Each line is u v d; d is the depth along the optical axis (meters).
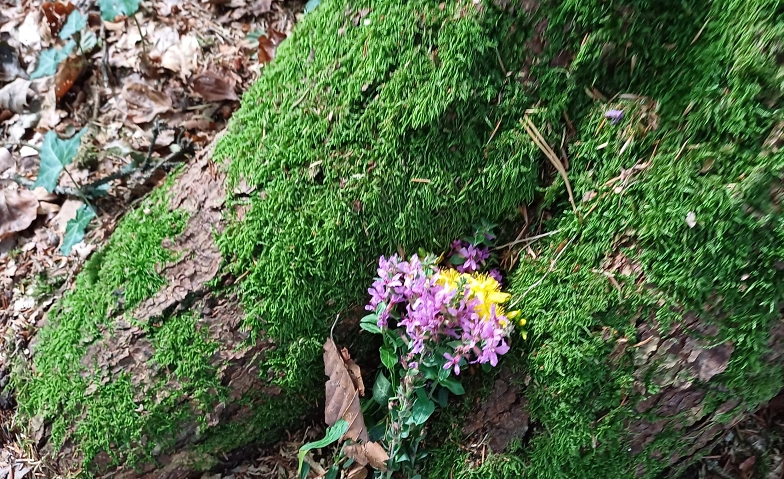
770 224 0.28
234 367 0.35
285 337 0.35
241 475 0.39
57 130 0.51
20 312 0.43
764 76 0.28
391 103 0.33
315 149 0.34
